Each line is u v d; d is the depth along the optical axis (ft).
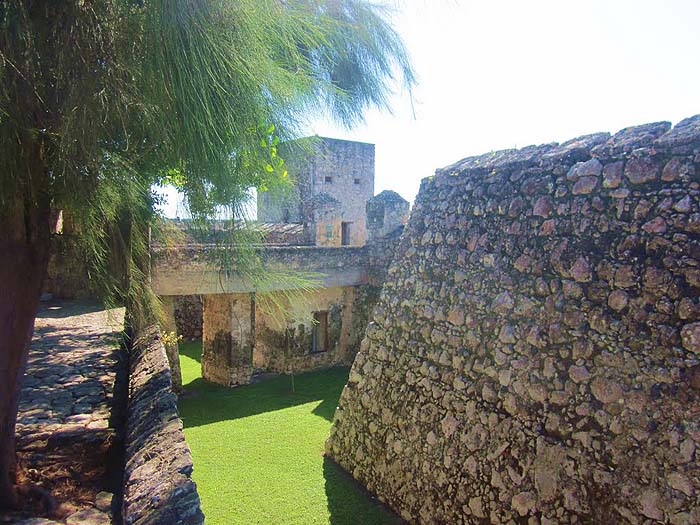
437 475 15.65
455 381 15.56
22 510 9.70
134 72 7.30
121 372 19.13
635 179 11.26
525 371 13.07
